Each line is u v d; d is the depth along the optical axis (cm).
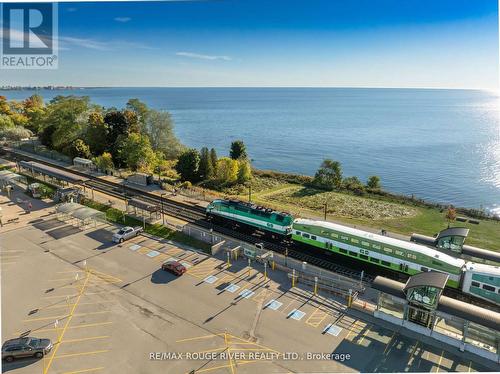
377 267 4512
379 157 16000
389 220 6644
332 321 3578
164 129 11594
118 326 3488
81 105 11419
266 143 19400
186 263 4691
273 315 3653
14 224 5881
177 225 5800
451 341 3253
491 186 11738
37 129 13525
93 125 10581
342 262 4828
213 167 9450
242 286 4166
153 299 3909
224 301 3878
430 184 11981
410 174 13200
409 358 3100
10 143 11906
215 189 8694
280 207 7362
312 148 18050
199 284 4197
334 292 4025
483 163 14775
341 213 7044
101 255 4891
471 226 6356
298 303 3859
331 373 2930
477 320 3081
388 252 4384
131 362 3048
